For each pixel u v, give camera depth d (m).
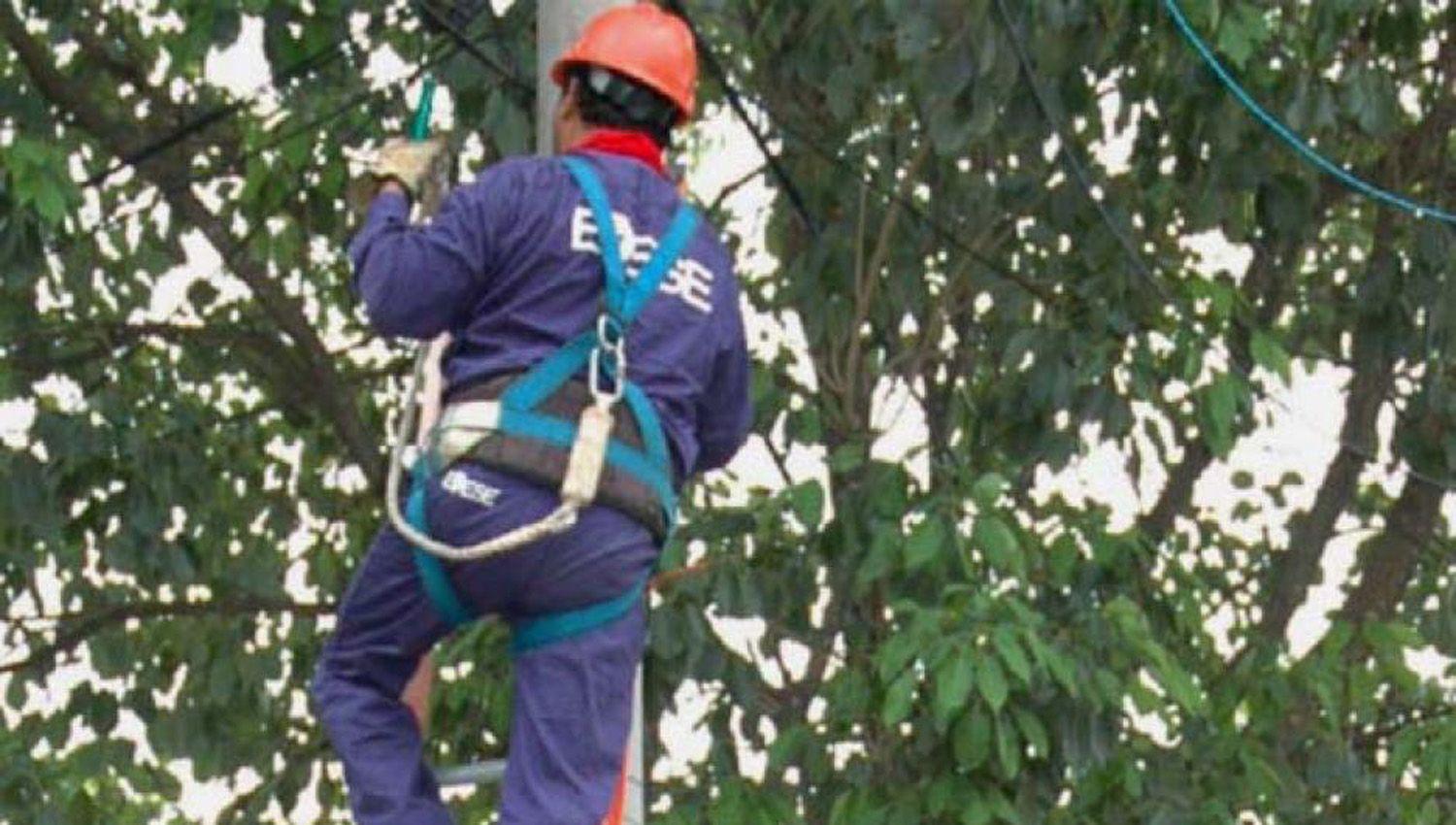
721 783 16.89
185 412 19.42
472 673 16.98
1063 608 16.98
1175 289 17.52
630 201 7.45
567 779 7.17
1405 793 19.38
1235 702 18.42
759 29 16.64
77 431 18.44
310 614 20.36
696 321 7.46
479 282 7.32
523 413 7.20
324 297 21.25
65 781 19.77
